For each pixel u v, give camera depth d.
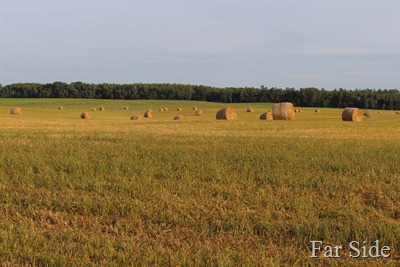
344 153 20.12
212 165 16.61
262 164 17.05
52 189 13.41
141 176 14.88
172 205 11.59
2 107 140.12
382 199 12.30
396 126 47.56
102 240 9.31
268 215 10.88
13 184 13.93
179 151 20.45
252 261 8.31
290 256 8.74
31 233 9.55
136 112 121.12
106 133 32.72
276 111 67.38
